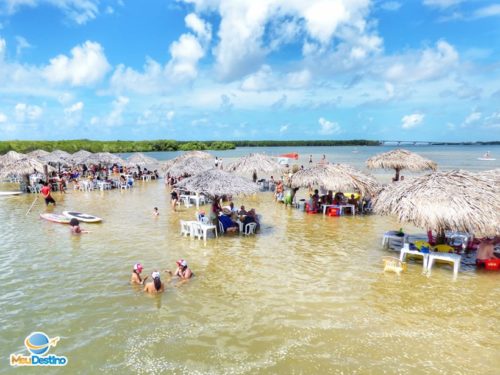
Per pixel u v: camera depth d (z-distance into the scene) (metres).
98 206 20.92
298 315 7.99
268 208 20.59
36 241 13.55
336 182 17.34
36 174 31.05
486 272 10.60
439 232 10.52
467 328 7.51
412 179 11.75
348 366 6.23
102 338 7.05
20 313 8.02
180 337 7.09
